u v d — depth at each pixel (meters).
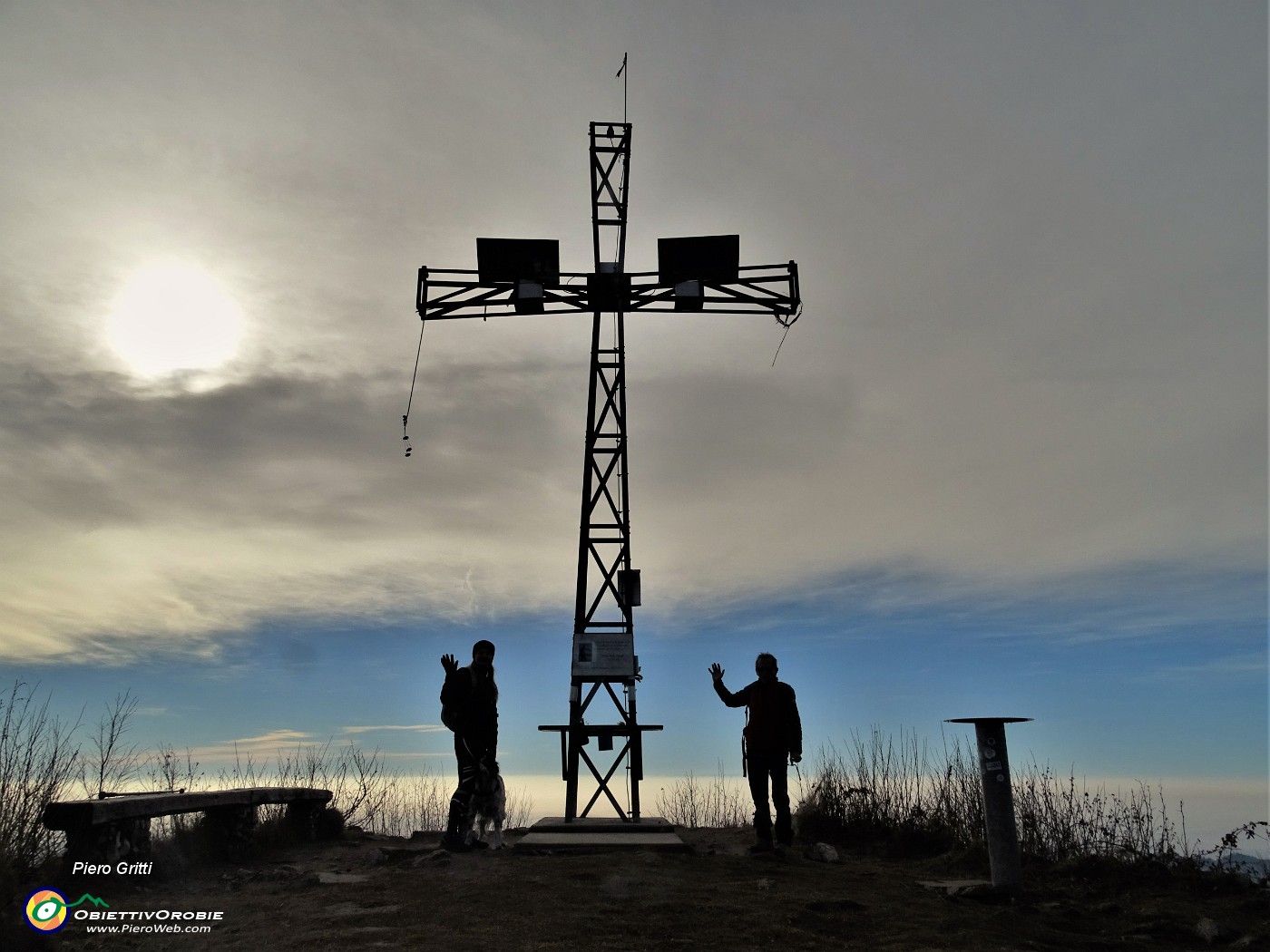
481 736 10.57
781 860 10.09
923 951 6.68
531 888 8.22
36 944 6.54
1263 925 8.04
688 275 15.56
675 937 6.74
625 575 14.42
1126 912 8.45
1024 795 10.98
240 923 7.25
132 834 8.91
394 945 6.43
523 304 15.55
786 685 11.19
